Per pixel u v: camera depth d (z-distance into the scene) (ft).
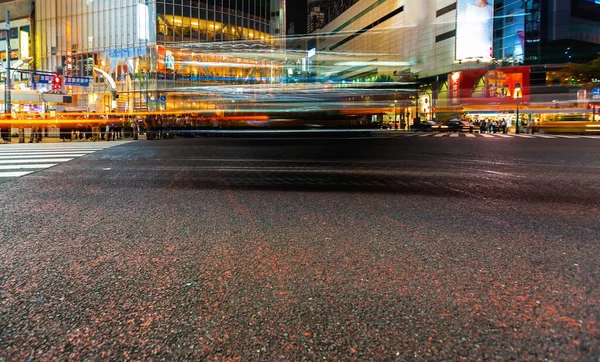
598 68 116.47
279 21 189.57
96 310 6.45
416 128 153.28
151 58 152.05
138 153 38.96
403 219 12.83
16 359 5.11
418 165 29.40
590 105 127.24
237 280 7.71
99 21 160.15
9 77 84.89
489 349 5.28
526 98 157.89
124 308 6.52
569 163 30.94
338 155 37.47
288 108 84.74
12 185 19.75
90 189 18.63
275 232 11.24
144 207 14.69
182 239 10.53
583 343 5.40
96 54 161.07
